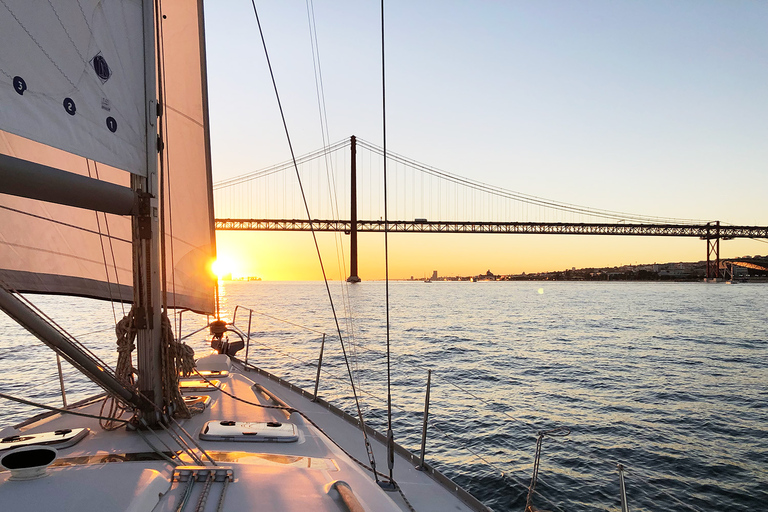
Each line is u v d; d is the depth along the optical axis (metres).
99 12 2.53
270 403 4.16
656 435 11.70
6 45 2.00
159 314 3.21
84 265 4.12
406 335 32.84
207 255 5.05
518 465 9.18
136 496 2.05
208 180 5.00
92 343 20.17
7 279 3.58
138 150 2.87
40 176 2.08
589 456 9.86
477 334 33.97
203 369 5.55
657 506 7.97
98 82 2.52
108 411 3.85
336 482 2.45
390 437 3.23
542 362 22.44
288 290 167.38
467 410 12.89
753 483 8.98
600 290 144.38
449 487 3.51
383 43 2.52
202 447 2.99
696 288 148.38
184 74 4.85
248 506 2.25
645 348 27.62
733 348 27.78
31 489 2.05
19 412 10.02
